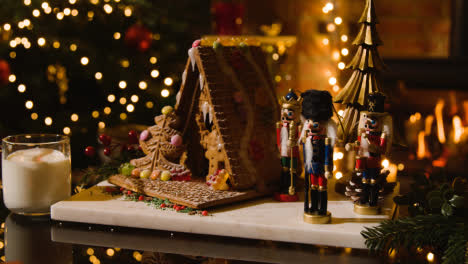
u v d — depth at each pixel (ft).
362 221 3.65
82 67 5.24
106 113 5.21
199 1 7.54
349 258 3.46
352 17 4.41
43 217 3.84
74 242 3.60
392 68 7.22
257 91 4.06
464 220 3.47
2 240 3.60
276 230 3.58
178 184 3.98
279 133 3.90
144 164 4.09
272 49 6.12
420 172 3.89
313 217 3.61
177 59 5.71
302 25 7.57
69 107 5.41
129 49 5.42
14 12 5.05
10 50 5.15
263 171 3.98
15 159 3.79
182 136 4.11
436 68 7.16
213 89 3.94
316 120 3.59
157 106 5.24
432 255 3.46
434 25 7.33
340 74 4.24
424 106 7.18
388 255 3.48
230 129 3.94
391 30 7.44
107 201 3.86
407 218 3.51
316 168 3.59
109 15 5.26
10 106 5.26
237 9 7.23
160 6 6.45
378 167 3.71
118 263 3.43
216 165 3.98
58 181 3.84
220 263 3.43
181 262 3.43
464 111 7.07
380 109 3.67
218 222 3.62
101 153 5.11
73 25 5.27
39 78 5.19
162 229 3.68
